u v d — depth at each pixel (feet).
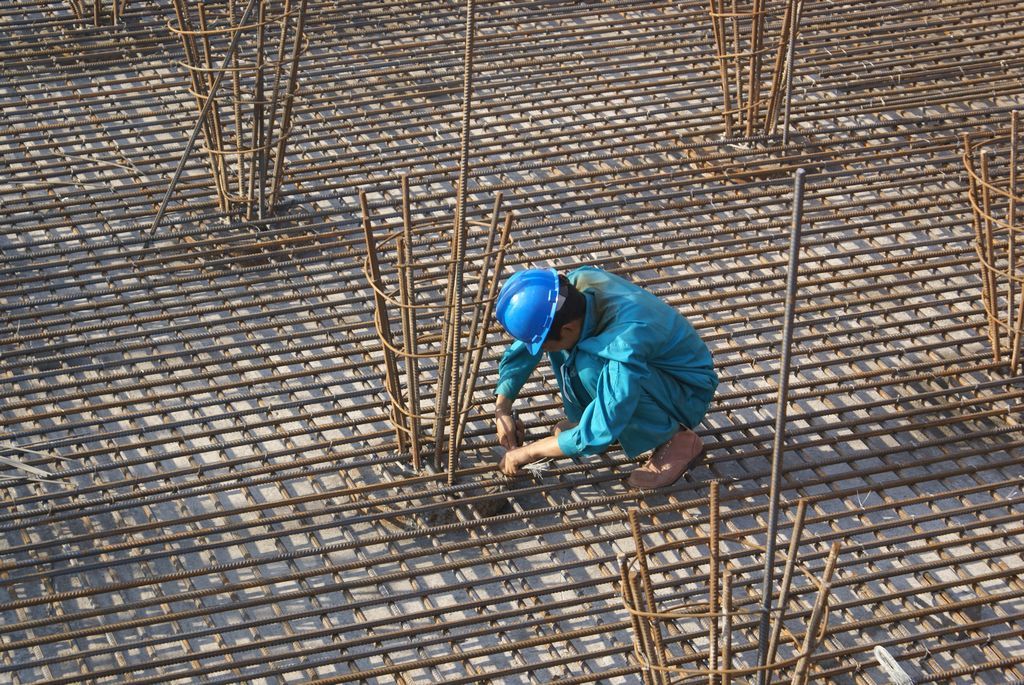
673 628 22.70
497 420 25.89
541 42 41.86
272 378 27.78
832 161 35.45
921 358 29.25
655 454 25.27
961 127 37.47
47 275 30.55
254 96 31.45
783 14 42.83
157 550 24.03
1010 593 23.02
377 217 33.27
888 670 21.31
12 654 22.04
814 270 31.40
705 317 30.17
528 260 31.53
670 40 41.68
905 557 24.32
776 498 14.97
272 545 24.38
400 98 38.27
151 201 33.45
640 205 34.14
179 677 21.16
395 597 22.85
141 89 38.04
